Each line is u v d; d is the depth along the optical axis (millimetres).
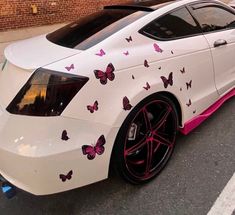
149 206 2768
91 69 2436
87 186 3027
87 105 2398
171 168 3184
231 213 2617
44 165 2312
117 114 2514
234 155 3324
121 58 2609
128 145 2797
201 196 2818
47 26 10180
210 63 3451
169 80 2910
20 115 2367
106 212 2750
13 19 9477
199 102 3393
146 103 2758
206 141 3578
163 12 3121
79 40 2742
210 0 3732
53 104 2312
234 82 4016
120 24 2887
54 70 2355
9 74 2637
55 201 2898
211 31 3578
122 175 2811
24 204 2885
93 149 2449
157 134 3025
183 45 3125
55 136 2316
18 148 2344
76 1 10727
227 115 4066
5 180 2547
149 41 2889
